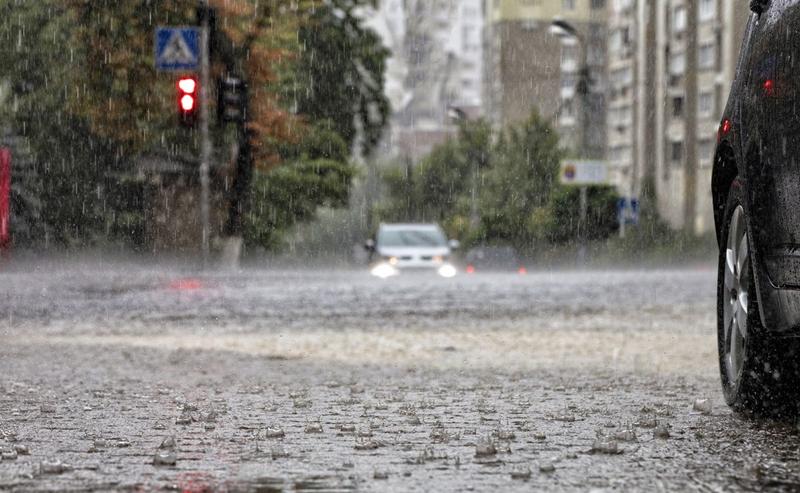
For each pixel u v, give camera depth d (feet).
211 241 264.72
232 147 248.93
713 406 43.91
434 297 148.05
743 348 39.96
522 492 27.37
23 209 304.09
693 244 397.19
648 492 27.14
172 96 252.21
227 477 29.45
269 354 71.61
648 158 588.09
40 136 315.58
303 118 258.78
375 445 34.04
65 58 316.60
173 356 69.67
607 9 644.69
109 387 52.11
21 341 82.02
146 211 286.66
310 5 251.80
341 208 381.19
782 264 35.83
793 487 27.58
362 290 166.40
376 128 376.68
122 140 258.78
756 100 38.55
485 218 486.79
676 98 561.02
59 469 30.14
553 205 451.94
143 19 248.73
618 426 38.45
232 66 241.55
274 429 37.96
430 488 27.91
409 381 54.90
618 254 384.88
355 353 73.00
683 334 87.86
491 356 70.59
